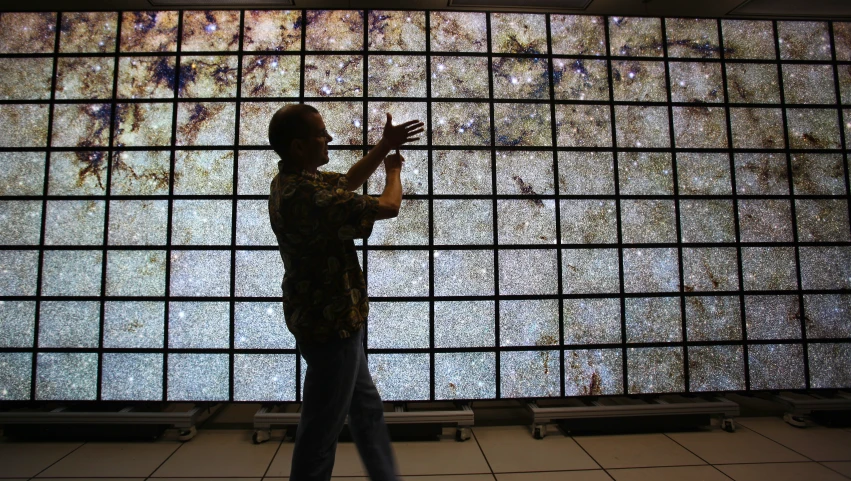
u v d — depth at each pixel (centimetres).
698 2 252
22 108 242
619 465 202
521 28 255
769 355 252
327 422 113
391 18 250
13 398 234
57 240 237
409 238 242
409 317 241
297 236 111
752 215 256
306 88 245
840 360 254
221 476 191
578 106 253
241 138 242
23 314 236
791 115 262
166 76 244
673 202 253
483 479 189
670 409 236
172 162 240
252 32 246
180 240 238
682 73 259
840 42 269
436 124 246
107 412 225
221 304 236
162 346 235
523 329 245
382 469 122
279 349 236
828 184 261
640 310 249
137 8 247
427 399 238
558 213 248
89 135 241
